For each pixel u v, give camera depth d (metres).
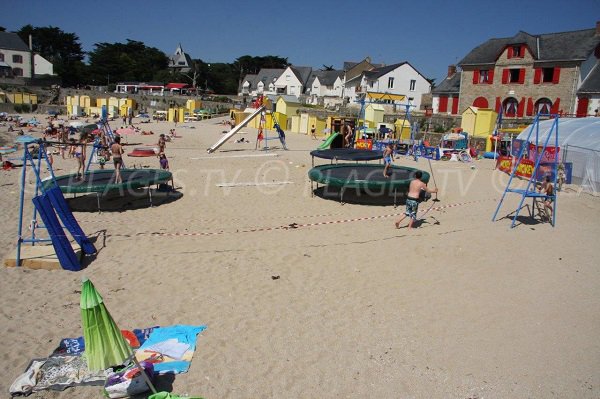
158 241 11.20
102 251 10.52
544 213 14.25
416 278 9.05
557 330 7.01
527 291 8.46
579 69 38.38
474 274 9.26
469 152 28.62
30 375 5.80
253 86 105.50
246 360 6.25
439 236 11.62
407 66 66.44
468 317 7.44
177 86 99.75
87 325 4.75
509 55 42.66
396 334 6.91
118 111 65.25
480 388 5.65
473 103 46.03
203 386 5.69
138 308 7.75
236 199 15.85
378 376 5.91
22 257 9.74
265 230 12.17
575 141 20.69
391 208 14.82
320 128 42.22
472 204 15.41
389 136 34.28
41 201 9.52
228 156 26.55
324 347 6.56
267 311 7.65
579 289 8.58
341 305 7.88
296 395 5.55
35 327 7.13
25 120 52.94
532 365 6.09
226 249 10.62
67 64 103.81
